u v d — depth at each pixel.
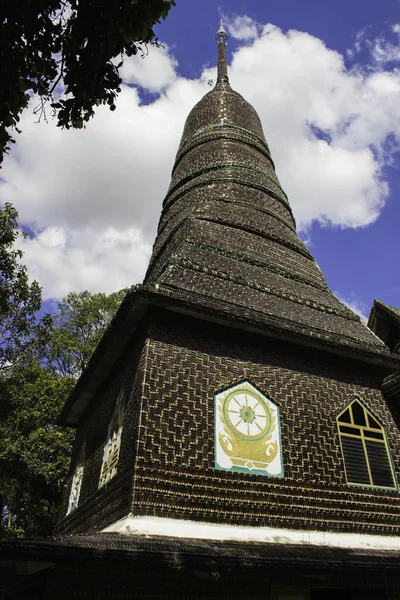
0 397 23.48
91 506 11.30
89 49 6.41
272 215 16.80
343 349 11.95
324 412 11.25
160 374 9.70
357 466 10.88
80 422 16.66
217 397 10.09
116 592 6.97
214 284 11.95
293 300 13.28
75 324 34.31
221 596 7.68
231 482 9.20
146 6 6.12
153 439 8.89
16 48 6.20
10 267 19.75
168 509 8.37
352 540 9.70
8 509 26.73
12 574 6.95
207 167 18.34
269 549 7.96
